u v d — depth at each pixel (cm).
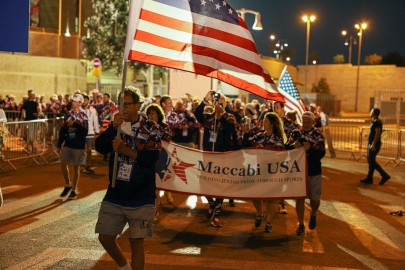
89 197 1066
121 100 492
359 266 666
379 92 2998
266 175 815
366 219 950
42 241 736
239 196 821
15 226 820
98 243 731
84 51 3297
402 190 1280
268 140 835
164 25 620
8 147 1541
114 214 488
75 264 636
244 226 879
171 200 1033
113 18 3155
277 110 1109
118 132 481
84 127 1048
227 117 937
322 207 1057
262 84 685
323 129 2041
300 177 805
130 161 488
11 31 815
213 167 827
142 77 3597
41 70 3192
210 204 929
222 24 657
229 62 662
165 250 719
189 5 640
